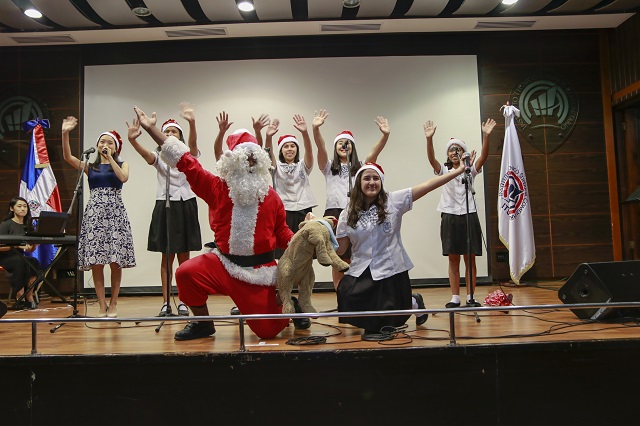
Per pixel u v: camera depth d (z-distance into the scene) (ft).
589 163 21.80
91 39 21.20
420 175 21.70
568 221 21.58
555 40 21.98
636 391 8.73
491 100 21.84
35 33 20.40
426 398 8.48
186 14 19.42
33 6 18.44
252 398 8.39
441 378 8.50
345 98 21.84
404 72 21.91
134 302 18.22
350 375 8.43
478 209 21.47
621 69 21.24
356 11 19.53
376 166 10.56
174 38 21.40
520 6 19.54
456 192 14.88
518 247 19.71
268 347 8.84
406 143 21.77
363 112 21.81
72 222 21.16
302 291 10.32
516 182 19.93
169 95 21.84
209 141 21.74
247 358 8.30
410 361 8.48
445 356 8.45
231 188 9.67
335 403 8.41
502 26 21.07
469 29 21.33
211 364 8.37
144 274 21.29
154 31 20.58
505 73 21.90
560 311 12.53
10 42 21.27
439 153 21.76
